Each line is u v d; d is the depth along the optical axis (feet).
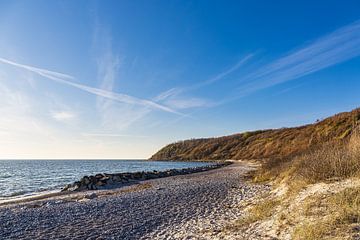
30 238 31.83
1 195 83.92
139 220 38.91
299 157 62.44
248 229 28.02
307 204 26.53
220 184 78.43
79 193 77.77
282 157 89.25
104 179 98.07
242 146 307.17
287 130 253.24
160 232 32.40
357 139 43.50
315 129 155.12
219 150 347.56
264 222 28.66
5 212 48.93
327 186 30.81
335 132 116.37
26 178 154.51
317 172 35.58
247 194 55.52
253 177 85.61
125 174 113.60
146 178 118.52
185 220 37.58
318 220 22.48
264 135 300.61
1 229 36.42
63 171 222.48
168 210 44.88
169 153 491.72
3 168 279.28
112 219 40.09
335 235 19.25
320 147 62.64
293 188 35.94
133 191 73.92
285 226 24.61
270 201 36.63
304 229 21.09
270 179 71.26
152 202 52.70
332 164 34.81
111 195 67.10
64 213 45.44
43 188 103.65
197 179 100.17
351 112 131.95
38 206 55.06
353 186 27.37
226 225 31.68
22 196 79.97
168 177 121.90
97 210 46.98
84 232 33.55
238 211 39.78
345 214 21.47
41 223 39.09
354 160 33.91
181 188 73.15
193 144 460.96
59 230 34.86
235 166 172.24
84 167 299.79
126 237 31.09
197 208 45.29
